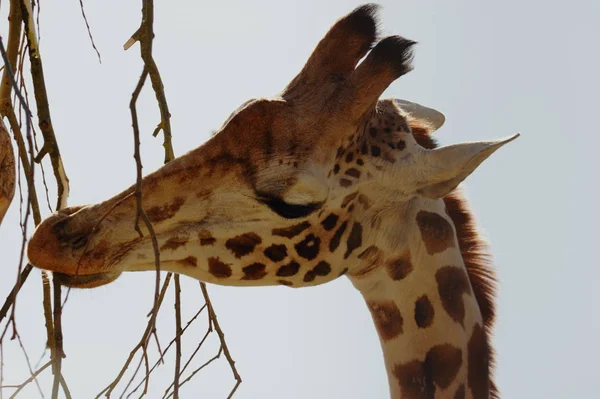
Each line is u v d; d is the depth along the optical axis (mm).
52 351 7973
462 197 9602
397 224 8789
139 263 7961
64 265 7477
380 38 8664
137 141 5699
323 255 8469
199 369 8195
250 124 8039
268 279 8492
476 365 8750
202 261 8141
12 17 8820
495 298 9422
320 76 8500
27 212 5039
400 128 8789
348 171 8367
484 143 8273
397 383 8891
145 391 6734
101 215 7738
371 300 9086
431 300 8836
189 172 7914
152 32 7008
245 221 8062
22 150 7914
